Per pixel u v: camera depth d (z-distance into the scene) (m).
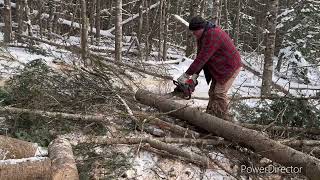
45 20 16.11
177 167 4.50
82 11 9.20
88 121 5.01
